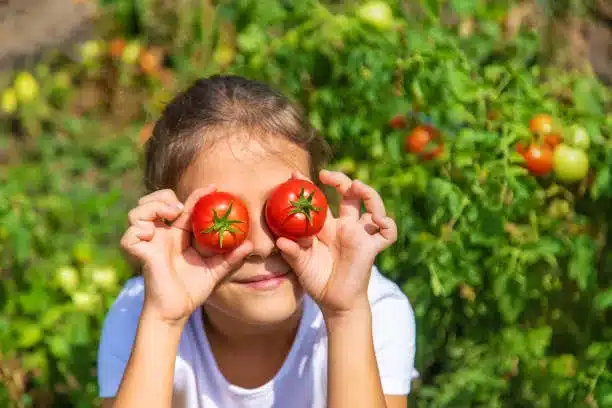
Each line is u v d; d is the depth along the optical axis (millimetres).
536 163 3127
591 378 3051
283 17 3502
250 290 1970
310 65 3330
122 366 2279
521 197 3033
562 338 3357
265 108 2033
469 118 3109
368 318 2004
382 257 3246
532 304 3328
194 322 2219
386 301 2301
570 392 3076
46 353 3359
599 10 4699
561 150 3146
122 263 3619
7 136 5703
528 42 3896
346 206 2051
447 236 3111
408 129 3254
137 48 5355
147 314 1978
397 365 2250
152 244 1979
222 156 1970
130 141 5363
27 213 3555
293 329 2197
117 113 5633
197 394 2242
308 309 2209
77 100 5766
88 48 5609
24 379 3482
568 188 3248
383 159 3270
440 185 3059
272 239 1936
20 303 3402
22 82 5645
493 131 3119
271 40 3490
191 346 2223
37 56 6230
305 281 1978
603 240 3326
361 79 3230
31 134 5625
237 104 2025
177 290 1971
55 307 3387
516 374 3303
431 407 3303
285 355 2207
